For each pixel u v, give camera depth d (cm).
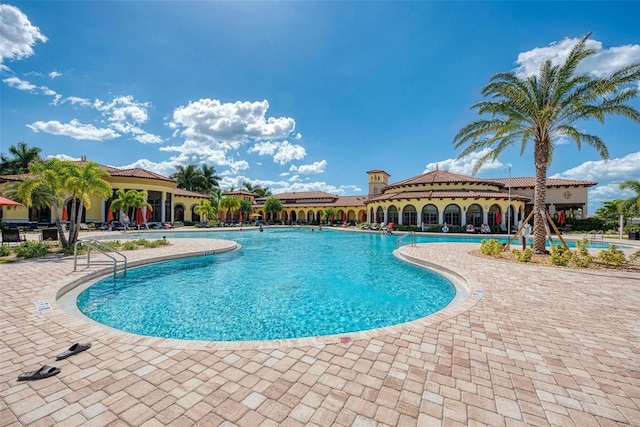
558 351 389
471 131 1386
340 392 294
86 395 284
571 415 264
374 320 643
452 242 2033
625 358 371
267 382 311
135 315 651
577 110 1174
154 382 308
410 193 3169
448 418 258
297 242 2181
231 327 598
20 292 641
